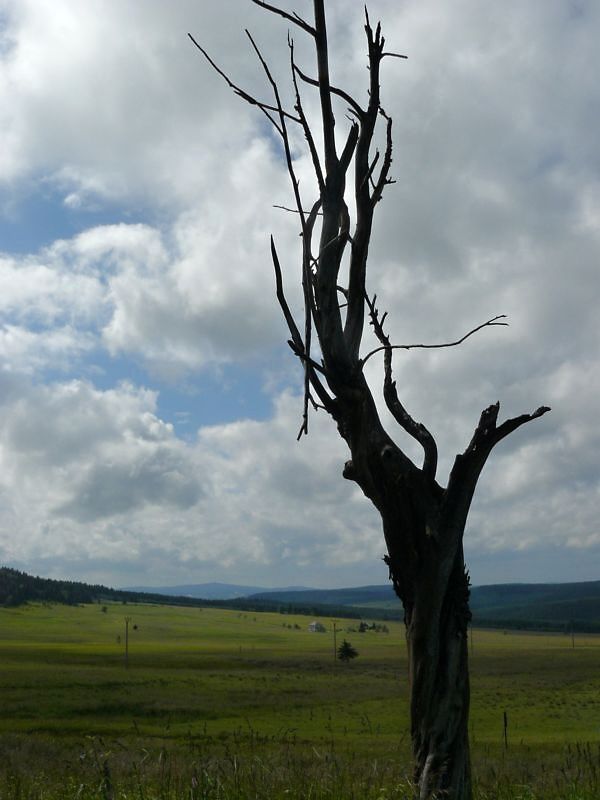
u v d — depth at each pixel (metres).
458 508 4.73
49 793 5.91
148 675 76.44
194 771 5.46
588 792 6.02
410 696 4.73
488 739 31.77
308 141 5.13
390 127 5.22
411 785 4.62
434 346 5.29
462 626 4.72
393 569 4.86
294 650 150.38
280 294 5.22
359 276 5.14
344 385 4.93
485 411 4.75
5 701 49.31
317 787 5.68
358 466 4.95
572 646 168.12
